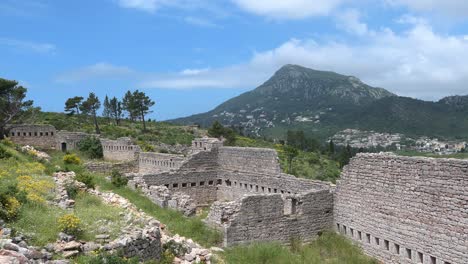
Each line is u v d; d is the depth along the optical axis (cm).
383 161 2855
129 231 2008
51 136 7981
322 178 7869
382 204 2867
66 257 1608
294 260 2773
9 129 7638
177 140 10950
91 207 2489
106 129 11894
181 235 2831
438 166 2462
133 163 6450
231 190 4631
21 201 2109
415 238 2612
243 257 2661
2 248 1382
